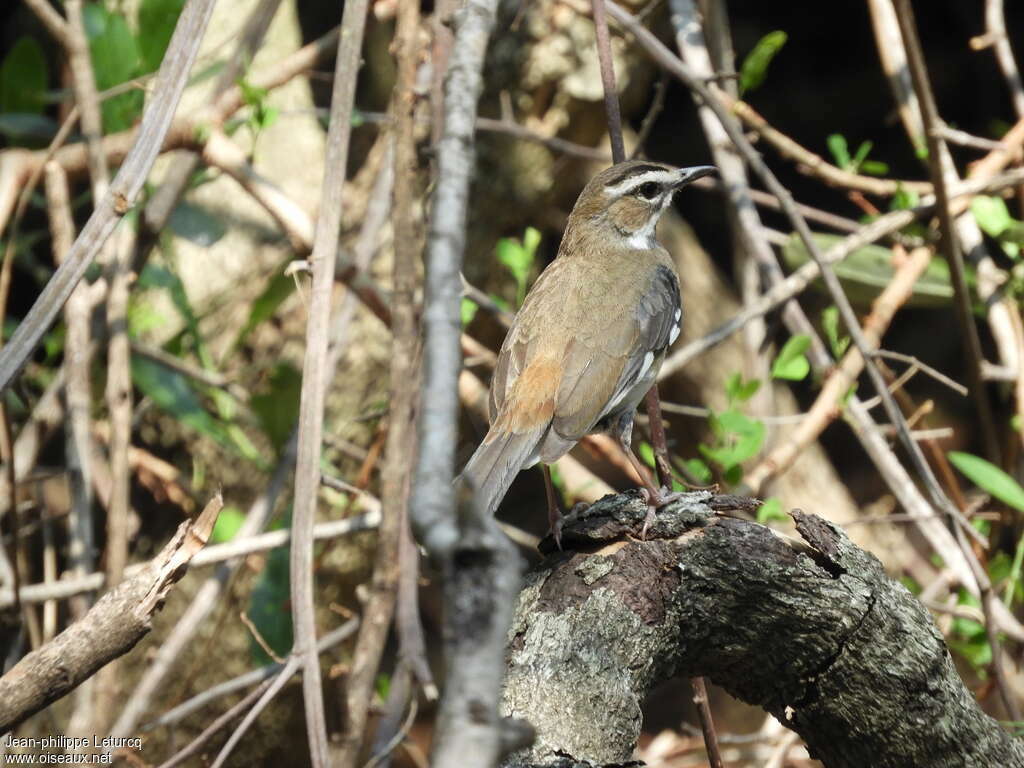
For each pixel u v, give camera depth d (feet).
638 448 41.29
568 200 48.60
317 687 24.53
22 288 52.21
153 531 42.14
